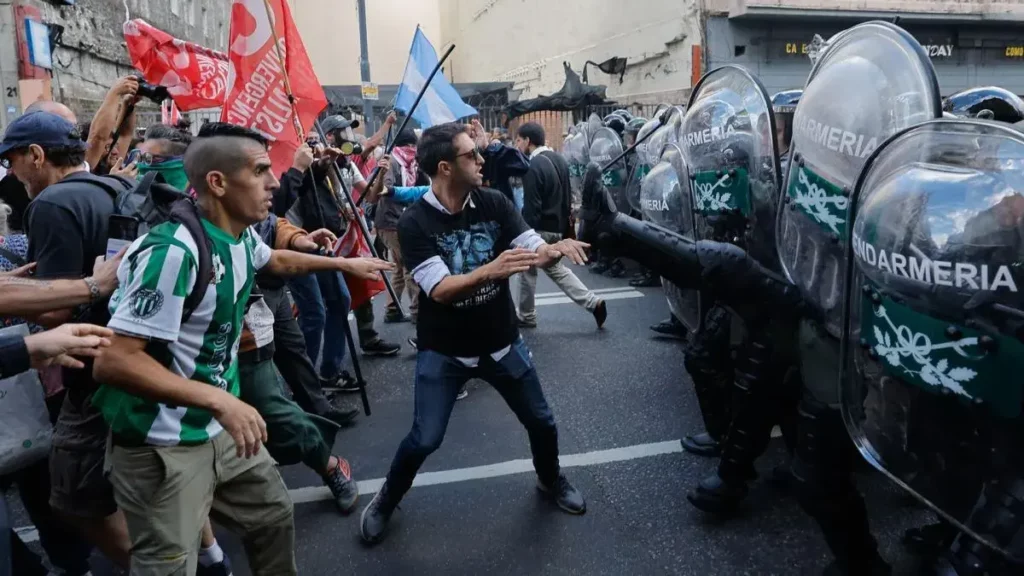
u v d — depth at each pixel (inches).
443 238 111.6
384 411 183.9
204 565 105.8
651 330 244.7
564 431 166.9
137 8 448.8
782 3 508.1
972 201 60.1
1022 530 59.1
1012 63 576.1
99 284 82.0
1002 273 57.9
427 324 116.6
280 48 138.1
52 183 102.0
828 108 83.0
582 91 583.2
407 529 128.3
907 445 67.5
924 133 65.2
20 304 78.3
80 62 358.6
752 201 115.2
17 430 91.4
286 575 95.2
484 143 235.8
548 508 133.3
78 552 110.0
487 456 155.8
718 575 111.9
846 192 80.7
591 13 691.4
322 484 146.9
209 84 183.9
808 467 90.0
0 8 275.7
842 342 75.0
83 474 92.0
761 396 111.5
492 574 114.5
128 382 73.7
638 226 97.7
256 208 82.7
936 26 551.5
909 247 63.3
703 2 515.2
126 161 176.2
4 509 76.4
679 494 136.3
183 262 75.6
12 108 280.1
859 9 520.1
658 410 176.9
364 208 247.6
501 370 118.4
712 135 122.3
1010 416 58.7
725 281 93.7
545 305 286.0
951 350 61.4
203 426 83.1
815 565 113.4
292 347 158.4
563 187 243.1
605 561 116.4
